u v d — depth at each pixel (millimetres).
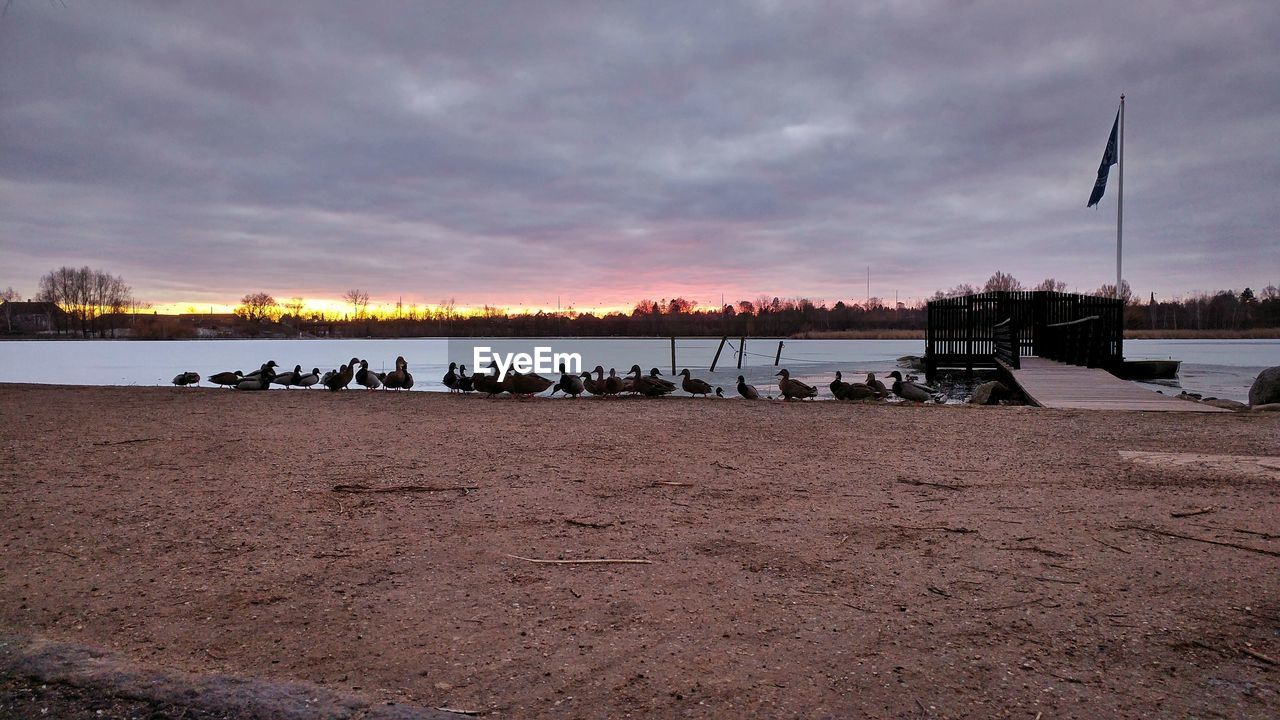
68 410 12758
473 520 5043
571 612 3369
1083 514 5133
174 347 82875
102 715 2445
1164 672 2768
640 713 2451
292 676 2729
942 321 28172
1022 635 3102
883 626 3195
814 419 11211
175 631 3152
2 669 2738
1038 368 21484
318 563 4094
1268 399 15758
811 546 4406
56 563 4090
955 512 5230
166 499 5672
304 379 20219
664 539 4566
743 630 3156
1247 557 4125
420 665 2820
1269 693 2605
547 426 10422
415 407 13430
